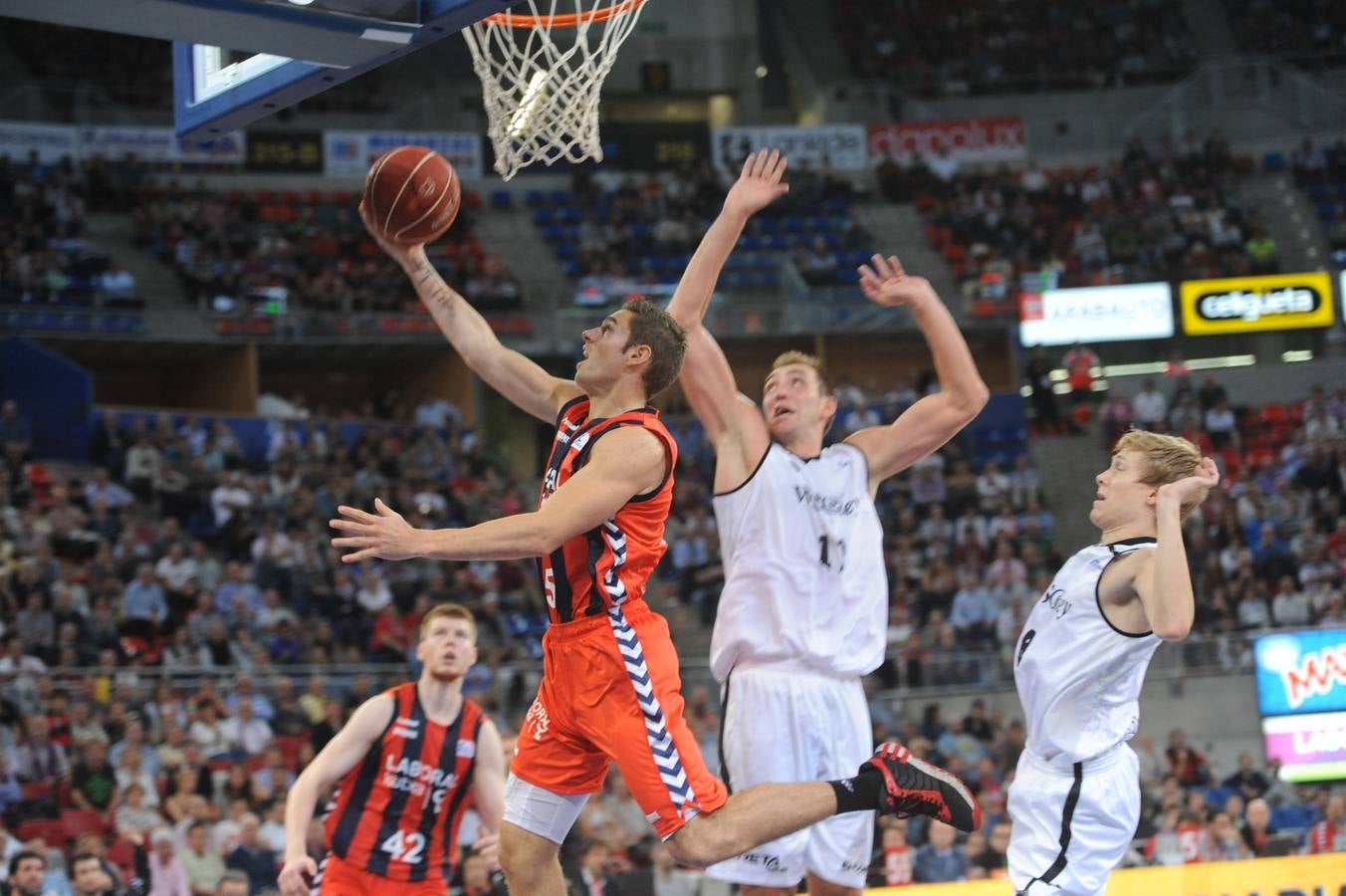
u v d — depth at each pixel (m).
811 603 4.04
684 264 23.41
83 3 3.25
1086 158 26.02
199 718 10.95
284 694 11.55
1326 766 13.68
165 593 13.70
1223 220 23.86
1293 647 13.80
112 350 19.88
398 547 3.14
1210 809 10.60
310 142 23.81
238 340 19.95
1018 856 3.93
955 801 3.75
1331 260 23.36
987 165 25.95
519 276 22.95
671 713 3.59
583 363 3.69
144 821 9.80
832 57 29.30
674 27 28.86
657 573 16.94
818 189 24.80
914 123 26.02
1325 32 28.19
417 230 4.21
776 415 4.15
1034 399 20.86
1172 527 3.66
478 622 14.69
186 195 22.27
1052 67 28.59
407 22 3.54
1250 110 25.92
